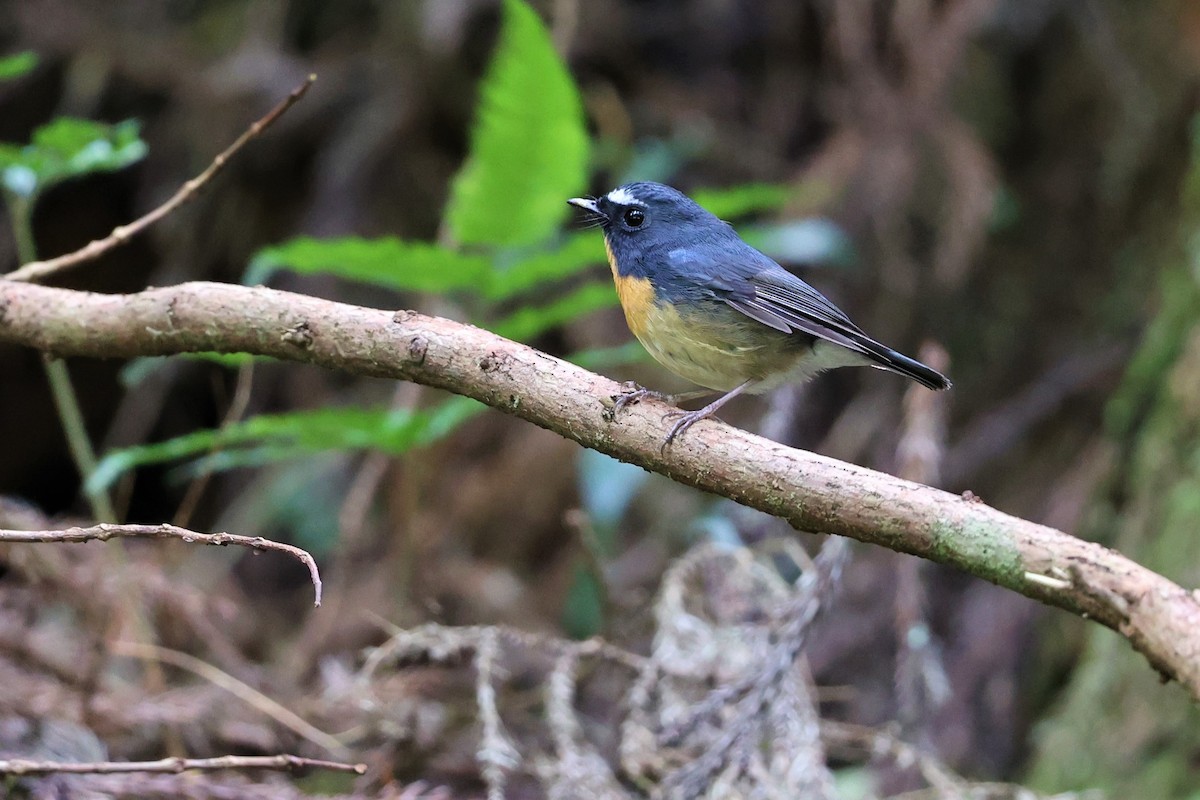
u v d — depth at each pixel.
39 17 12.20
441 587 10.80
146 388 12.61
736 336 7.54
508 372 5.39
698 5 13.02
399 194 12.58
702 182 12.71
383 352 5.46
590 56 12.78
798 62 13.12
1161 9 12.53
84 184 12.76
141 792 6.02
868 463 12.21
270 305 5.57
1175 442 10.36
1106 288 12.77
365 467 11.22
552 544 11.77
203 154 12.42
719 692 6.29
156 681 7.27
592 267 12.12
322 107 12.48
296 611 11.29
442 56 12.25
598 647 6.89
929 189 12.26
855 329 7.34
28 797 5.77
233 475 12.83
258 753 7.02
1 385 13.20
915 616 7.73
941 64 12.05
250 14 12.64
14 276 6.17
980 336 12.92
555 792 6.21
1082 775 9.74
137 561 7.93
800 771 6.07
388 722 6.95
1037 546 4.50
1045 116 13.12
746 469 5.11
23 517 7.38
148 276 13.22
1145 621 4.23
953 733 10.80
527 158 7.67
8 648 6.95
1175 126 12.39
